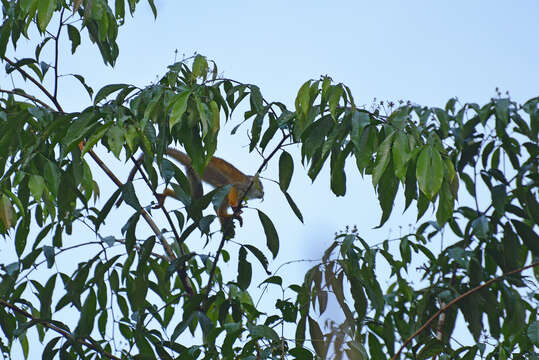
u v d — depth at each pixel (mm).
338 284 9680
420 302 11508
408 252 12094
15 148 10414
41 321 10008
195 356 9688
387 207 8961
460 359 10859
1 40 11414
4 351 10836
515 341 11000
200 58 9812
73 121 9180
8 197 10734
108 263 10180
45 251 10258
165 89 9516
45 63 11359
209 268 12375
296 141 9586
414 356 10961
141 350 10367
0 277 10992
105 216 9516
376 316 11195
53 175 9344
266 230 9977
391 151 8953
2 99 12258
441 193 8656
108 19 11258
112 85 9789
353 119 8945
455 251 11234
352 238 9734
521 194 11812
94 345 10078
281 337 9195
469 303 11008
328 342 9344
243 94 9930
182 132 9227
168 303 11227
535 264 10188
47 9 9188
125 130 8805
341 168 9492
